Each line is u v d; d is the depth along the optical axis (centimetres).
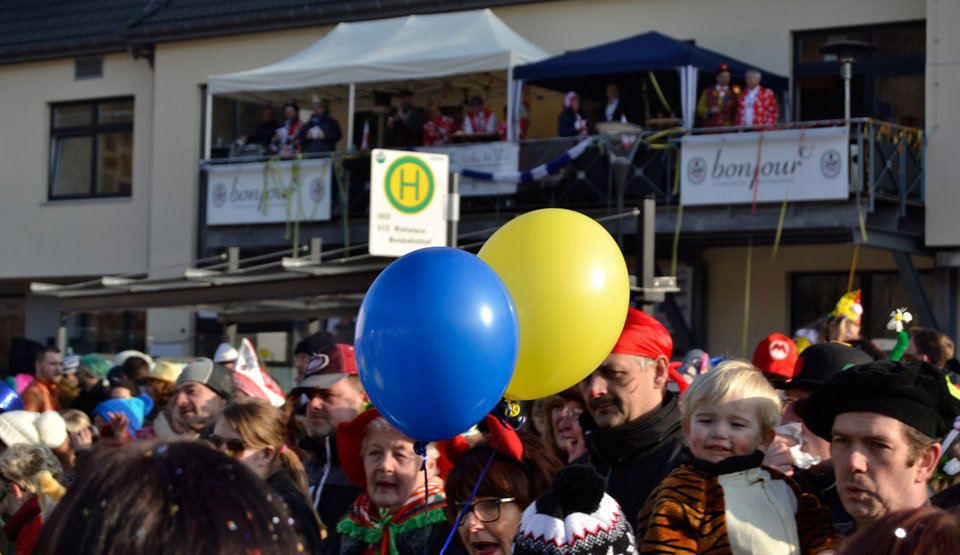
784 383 507
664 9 1934
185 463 210
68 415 832
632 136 1652
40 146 2548
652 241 900
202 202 2334
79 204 2508
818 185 1569
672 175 1670
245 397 535
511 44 1847
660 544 383
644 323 501
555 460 450
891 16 1780
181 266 2342
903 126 1692
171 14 2370
